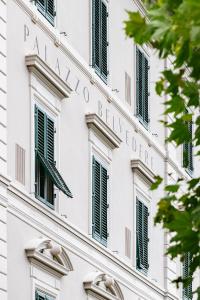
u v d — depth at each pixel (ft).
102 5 99.45
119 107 102.01
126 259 101.45
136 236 104.58
